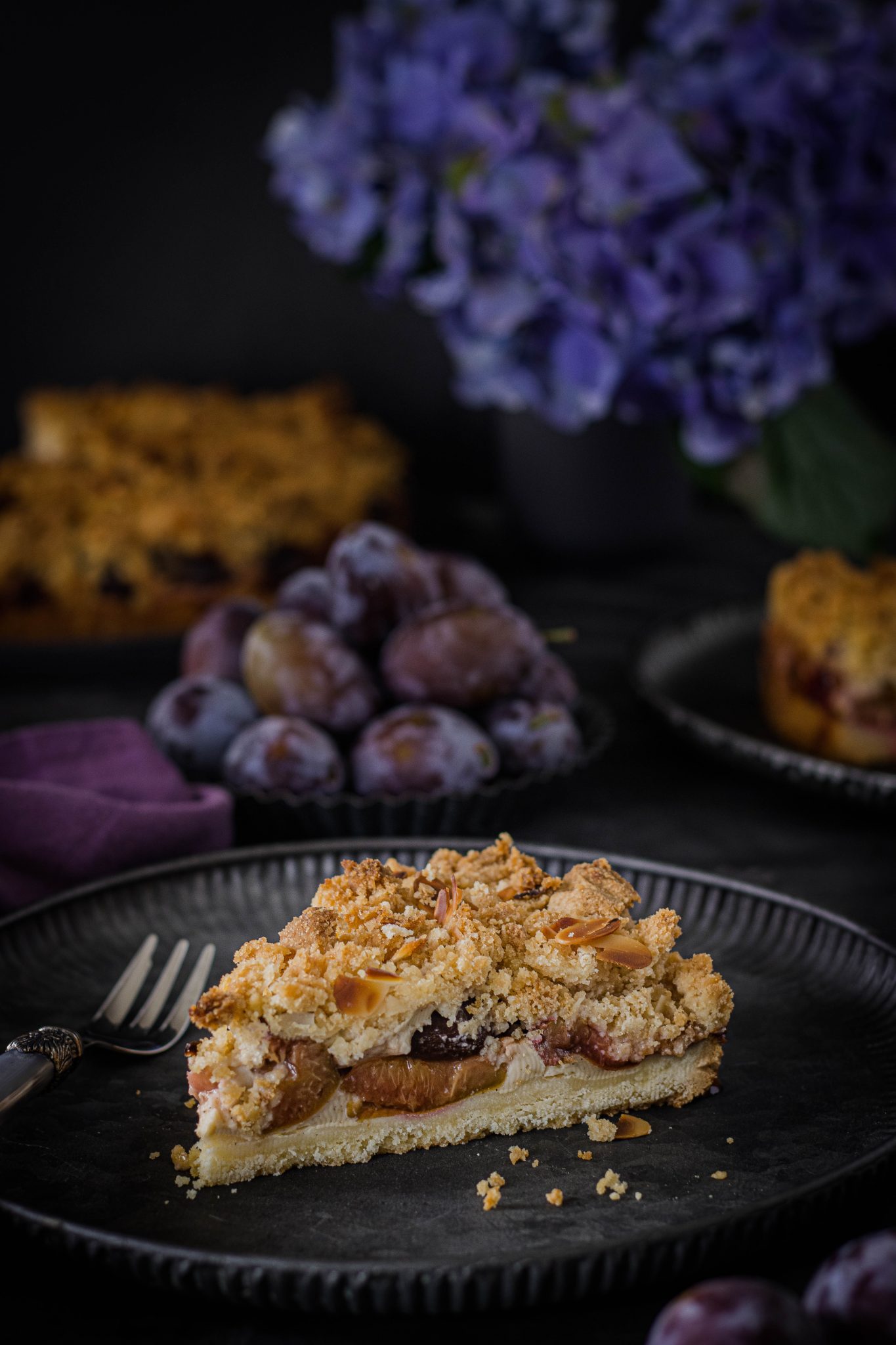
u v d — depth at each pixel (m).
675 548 1.07
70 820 0.66
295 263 1.32
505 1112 0.56
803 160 0.79
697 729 0.75
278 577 0.96
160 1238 0.51
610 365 0.80
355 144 0.84
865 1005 0.59
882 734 0.78
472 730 0.69
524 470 1.02
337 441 1.07
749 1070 0.57
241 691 0.73
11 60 1.25
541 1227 0.52
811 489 0.85
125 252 1.31
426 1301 0.48
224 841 0.67
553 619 0.97
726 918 0.63
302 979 0.55
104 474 0.97
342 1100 0.55
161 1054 0.57
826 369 0.82
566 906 0.58
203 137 1.29
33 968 0.61
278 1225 0.52
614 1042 0.56
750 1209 0.49
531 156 0.79
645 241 0.79
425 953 0.56
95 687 0.89
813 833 0.73
